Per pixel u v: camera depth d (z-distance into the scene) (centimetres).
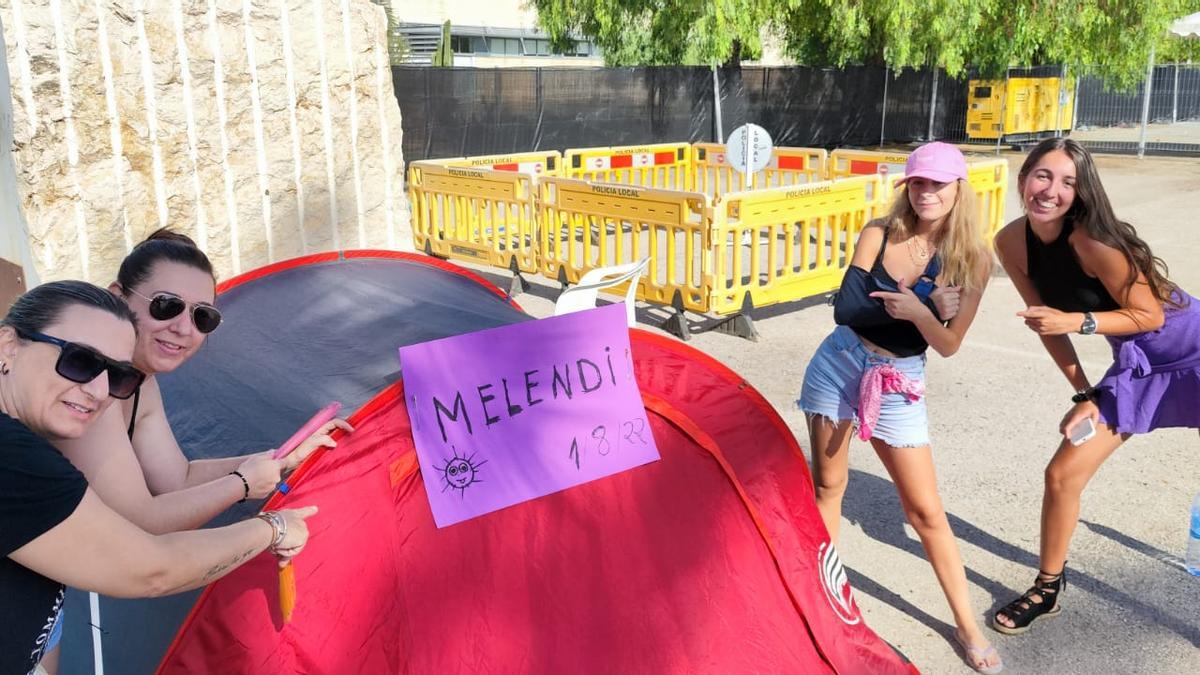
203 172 680
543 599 252
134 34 634
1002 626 376
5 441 160
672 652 263
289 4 706
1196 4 2402
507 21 3606
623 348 275
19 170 593
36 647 177
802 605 292
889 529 466
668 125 2064
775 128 2273
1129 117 3002
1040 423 598
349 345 332
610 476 270
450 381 249
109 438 196
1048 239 349
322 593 234
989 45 2141
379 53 766
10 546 161
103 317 177
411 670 235
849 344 339
